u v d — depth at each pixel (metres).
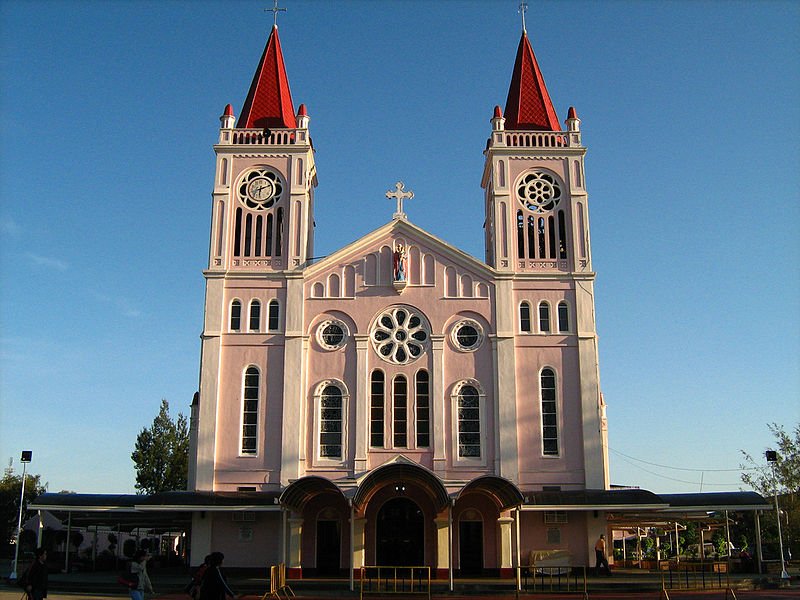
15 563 48.56
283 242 53.72
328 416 50.84
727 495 49.50
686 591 41.94
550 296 52.84
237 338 51.84
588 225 54.06
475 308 52.47
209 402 50.56
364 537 48.97
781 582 45.53
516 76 59.44
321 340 51.94
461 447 50.38
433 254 53.44
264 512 49.25
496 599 40.09
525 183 55.19
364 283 52.88
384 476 45.81
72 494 50.69
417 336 52.19
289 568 47.97
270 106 57.53
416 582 45.47
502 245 53.59
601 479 49.47
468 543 49.38
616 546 86.62
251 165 55.25
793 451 62.41
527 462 49.94
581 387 50.97
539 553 47.34
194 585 24.56
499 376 51.09
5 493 98.94
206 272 52.69
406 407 50.91
